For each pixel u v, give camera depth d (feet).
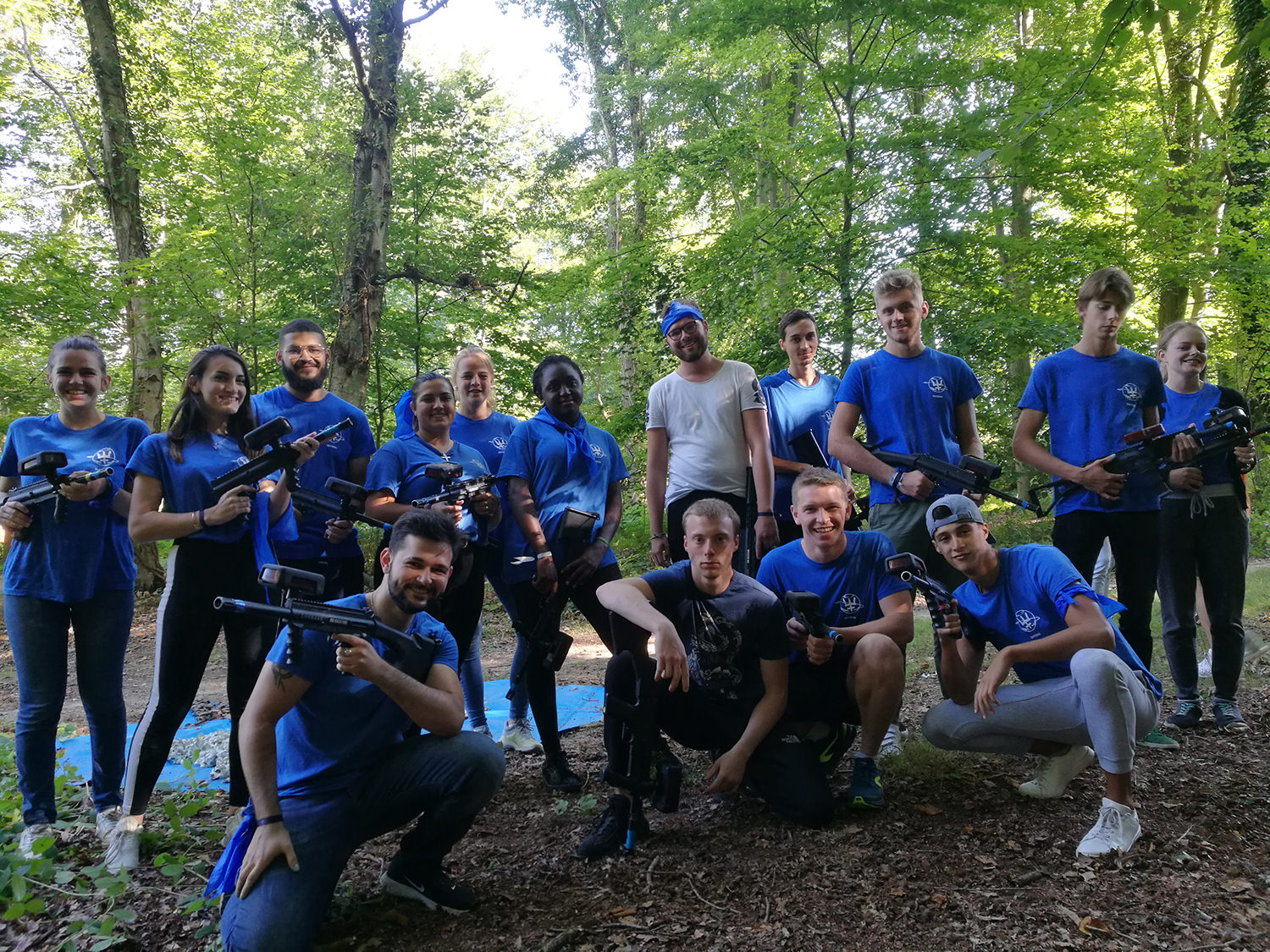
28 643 10.46
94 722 10.67
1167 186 35.24
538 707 12.32
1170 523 13.39
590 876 9.40
